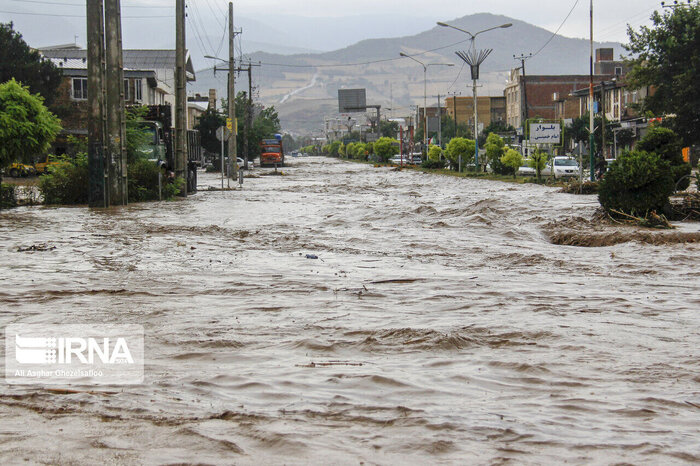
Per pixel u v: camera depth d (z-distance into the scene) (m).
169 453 4.39
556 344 7.33
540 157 46.69
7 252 14.69
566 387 5.89
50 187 29.73
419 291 10.45
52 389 5.71
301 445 4.54
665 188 21.31
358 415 5.13
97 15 26.94
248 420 5.00
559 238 17.55
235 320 8.45
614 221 21.50
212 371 6.29
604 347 7.20
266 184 47.62
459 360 6.72
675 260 13.76
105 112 27.39
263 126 96.38
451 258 14.14
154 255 14.31
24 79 51.22
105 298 9.83
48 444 4.52
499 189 40.00
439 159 75.62
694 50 45.84
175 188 32.72
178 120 33.50
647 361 6.70
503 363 6.61
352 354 6.95
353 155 143.00
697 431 4.89
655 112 49.25
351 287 10.77
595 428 4.93
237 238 17.47
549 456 4.42
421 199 31.98
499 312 8.95
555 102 110.38
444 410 5.27
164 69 85.50
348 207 27.22
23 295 10.02
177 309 9.09
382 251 15.16
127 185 29.09
